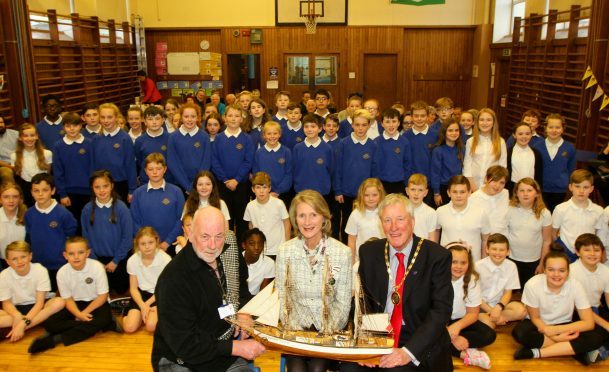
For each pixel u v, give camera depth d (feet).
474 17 36.88
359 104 20.80
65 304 12.32
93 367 10.91
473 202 13.03
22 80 21.38
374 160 16.76
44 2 25.08
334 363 8.36
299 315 8.25
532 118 17.28
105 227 13.97
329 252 8.13
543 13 29.99
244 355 7.43
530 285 11.45
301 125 19.38
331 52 37.65
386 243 8.19
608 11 21.47
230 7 37.37
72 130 16.33
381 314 7.81
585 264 11.80
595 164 17.15
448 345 7.86
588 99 22.62
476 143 16.15
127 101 35.29
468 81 38.06
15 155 16.62
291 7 37.17
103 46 31.12
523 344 11.29
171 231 14.37
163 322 7.24
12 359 11.21
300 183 16.94
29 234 13.87
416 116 17.62
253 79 38.32
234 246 8.56
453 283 11.41
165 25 37.60
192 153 16.61
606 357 11.10
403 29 37.19
